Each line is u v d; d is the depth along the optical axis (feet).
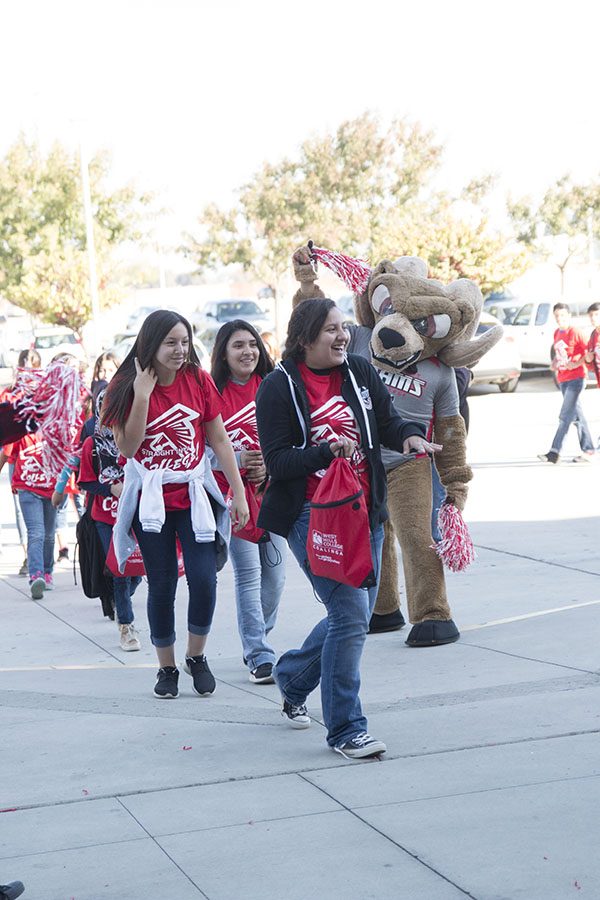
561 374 51.67
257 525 17.67
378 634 26.09
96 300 130.82
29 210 150.30
